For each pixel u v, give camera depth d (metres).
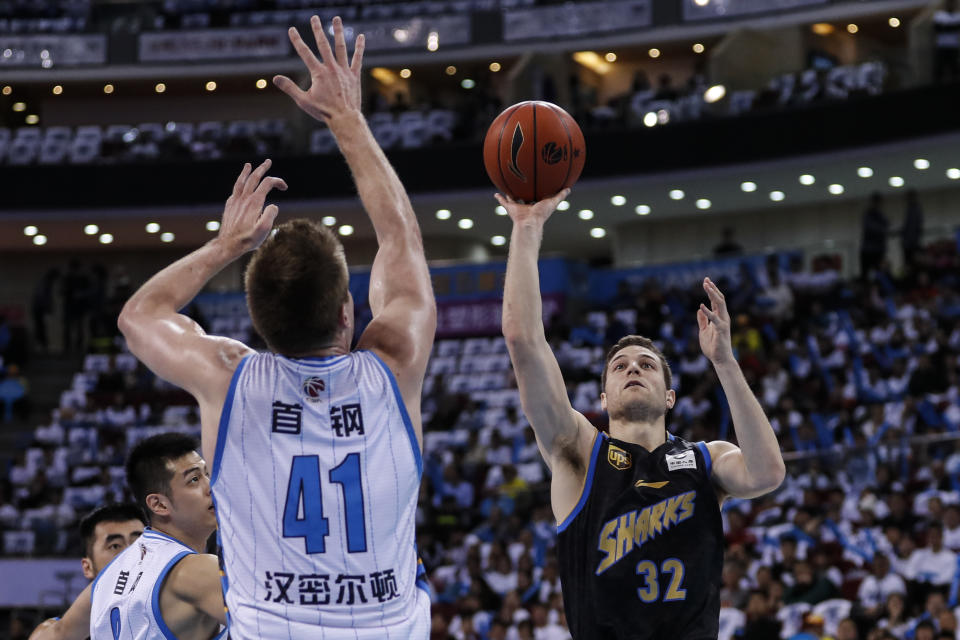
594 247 27.83
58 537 15.52
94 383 21.67
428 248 26.39
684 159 22.14
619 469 3.98
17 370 21.81
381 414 2.55
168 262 27.14
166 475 3.84
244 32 26.59
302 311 2.54
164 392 20.20
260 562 2.45
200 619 3.60
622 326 19.61
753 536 11.24
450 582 12.89
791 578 10.59
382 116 24.09
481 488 15.55
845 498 11.15
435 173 23.23
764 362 17.47
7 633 15.02
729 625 10.19
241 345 2.62
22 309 27.03
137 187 23.81
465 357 21.08
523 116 3.94
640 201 23.98
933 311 17.47
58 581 15.32
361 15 26.73
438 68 26.48
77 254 27.27
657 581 3.83
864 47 25.56
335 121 2.85
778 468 3.89
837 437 14.37
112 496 17.42
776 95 21.72
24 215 24.06
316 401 2.52
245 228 2.76
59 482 18.12
